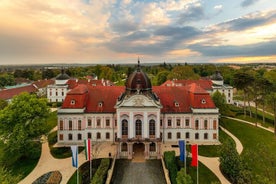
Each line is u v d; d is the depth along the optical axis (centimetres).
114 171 5288
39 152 6150
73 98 6994
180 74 14912
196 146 4375
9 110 5597
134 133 6278
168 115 6912
